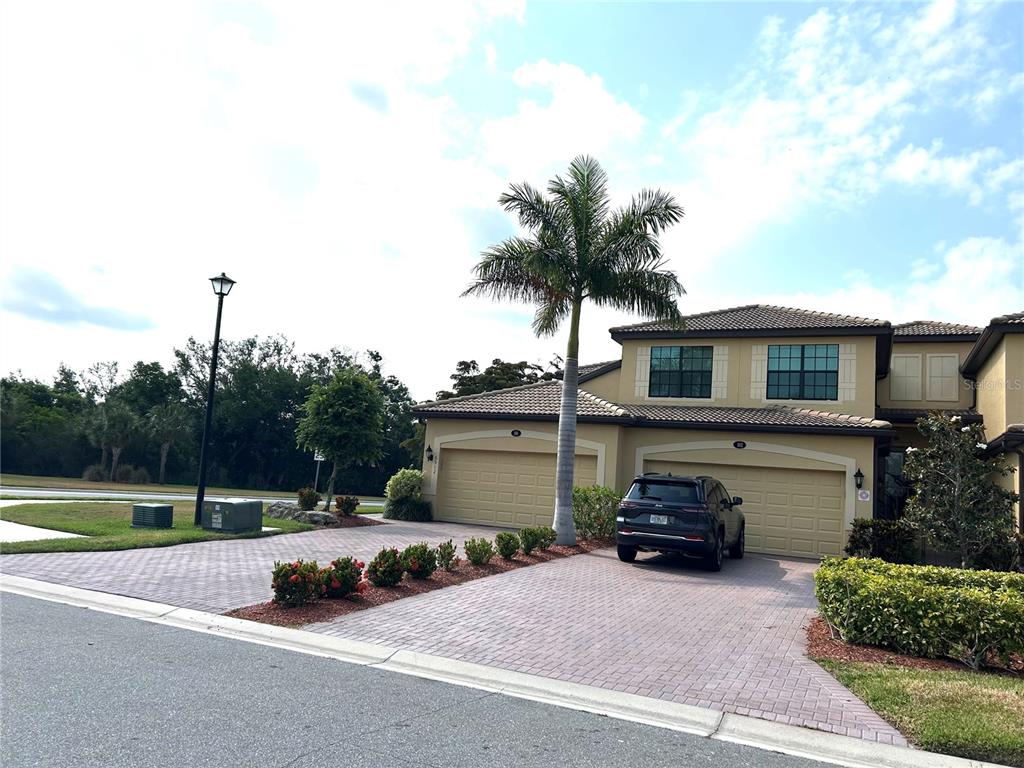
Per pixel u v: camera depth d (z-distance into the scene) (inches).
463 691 245.9
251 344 2475.4
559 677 265.1
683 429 742.5
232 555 502.3
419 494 847.7
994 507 527.8
